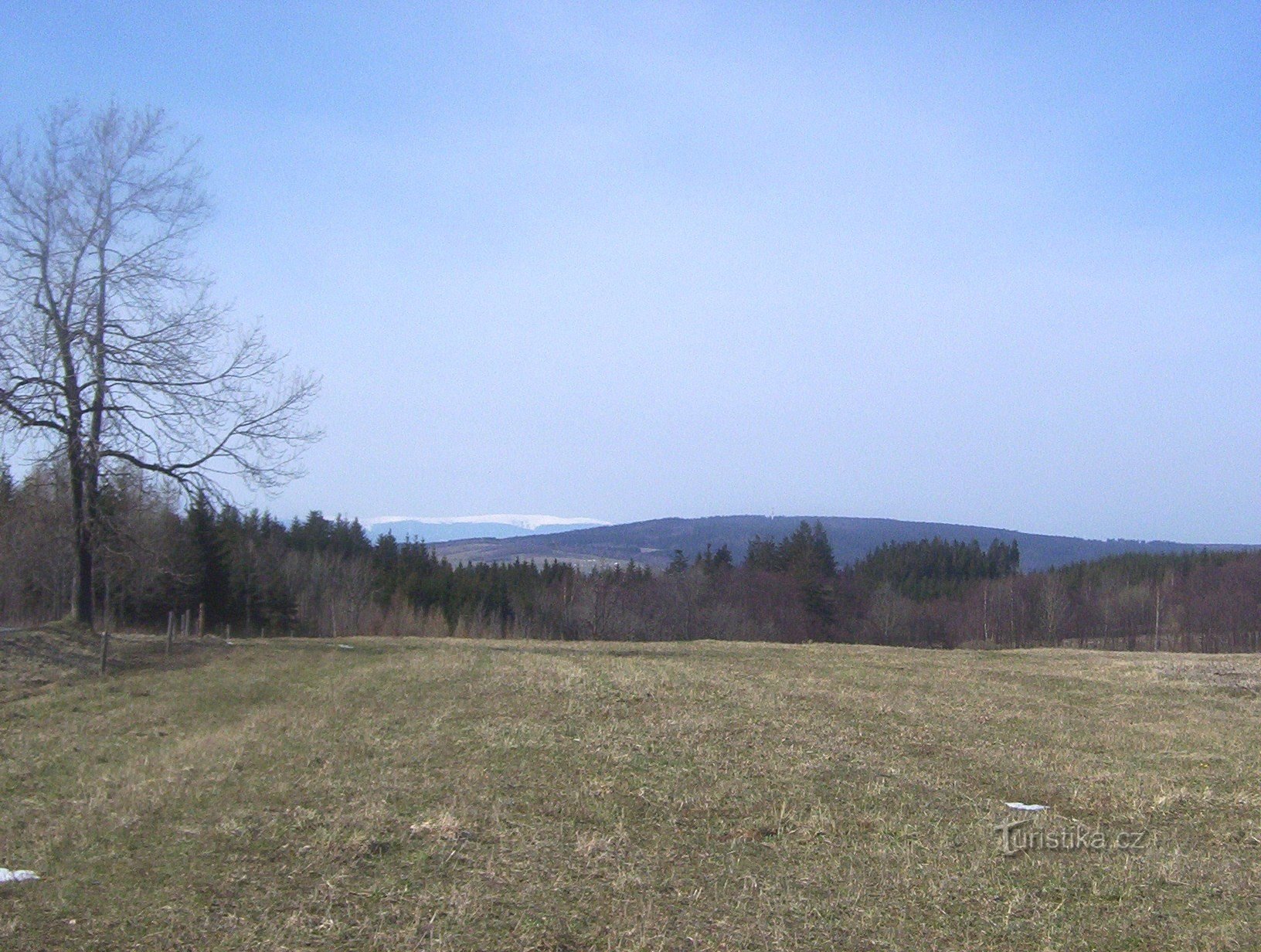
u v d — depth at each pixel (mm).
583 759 12086
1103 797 10953
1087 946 6559
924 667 26094
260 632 55188
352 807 9609
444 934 6520
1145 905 7297
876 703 18281
